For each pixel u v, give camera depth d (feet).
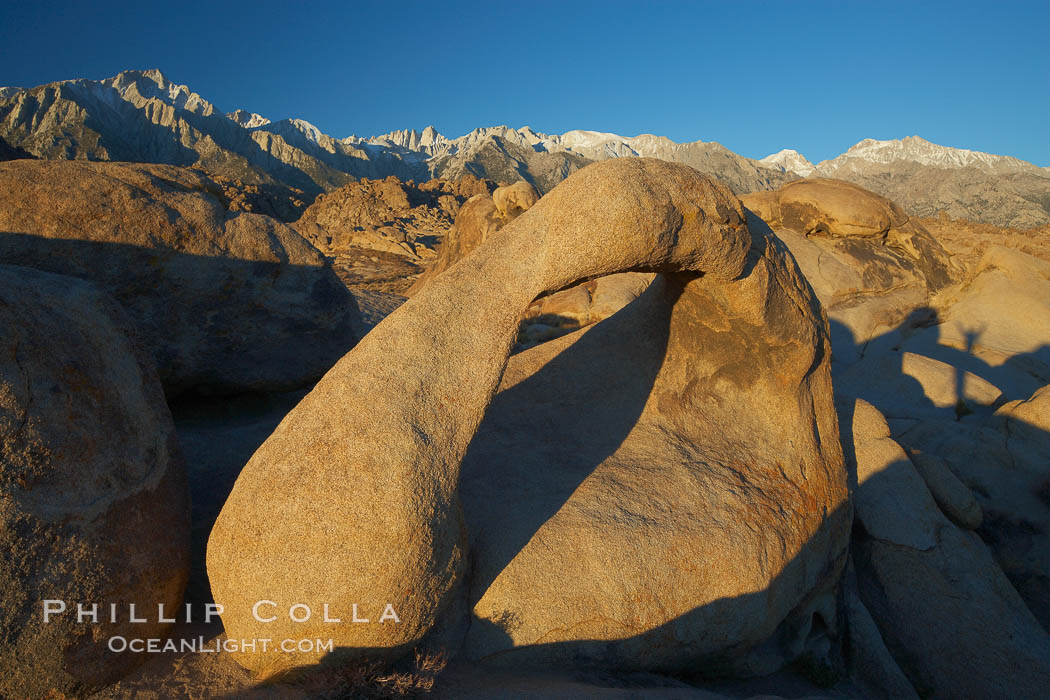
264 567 10.91
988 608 21.20
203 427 21.36
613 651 14.43
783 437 19.16
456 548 12.19
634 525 15.24
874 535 22.59
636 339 20.35
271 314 21.71
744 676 17.92
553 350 21.71
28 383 10.80
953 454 28.76
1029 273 50.60
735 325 18.06
